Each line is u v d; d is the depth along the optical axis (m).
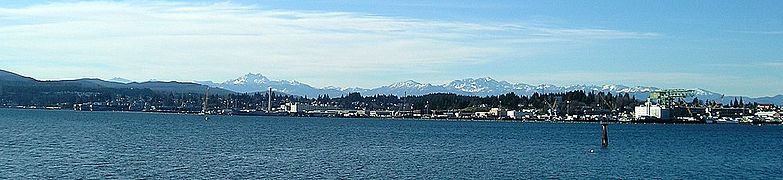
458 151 101.75
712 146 126.19
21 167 70.44
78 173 66.75
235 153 92.44
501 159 88.12
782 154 106.88
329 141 124.81
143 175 66.44
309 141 124.06
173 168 72.31
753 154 106.38
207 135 141.25
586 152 102.94
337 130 183.62
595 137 155.75
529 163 83.31
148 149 96.88
